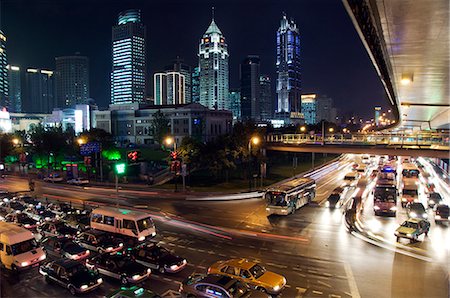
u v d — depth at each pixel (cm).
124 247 3244
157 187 6906
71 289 2427
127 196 6103
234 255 3098
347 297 2303
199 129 15312
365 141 5866
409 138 5616
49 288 2538
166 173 8281
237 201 5488
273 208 4431
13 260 2809
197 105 15750
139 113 17112
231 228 3950
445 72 2653
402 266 2802
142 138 16925
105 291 2464
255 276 2339
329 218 4359
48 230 3659
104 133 10175
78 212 4319
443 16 1543
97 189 6938
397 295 2312
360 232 3744
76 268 2520
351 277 2605
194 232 3819
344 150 5981
